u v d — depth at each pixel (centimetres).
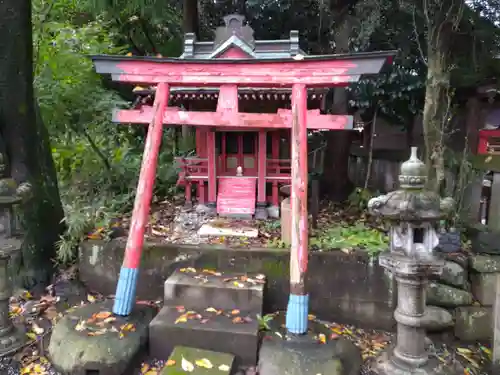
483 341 445
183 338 379
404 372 330
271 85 458
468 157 585
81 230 520
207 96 564
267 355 345
